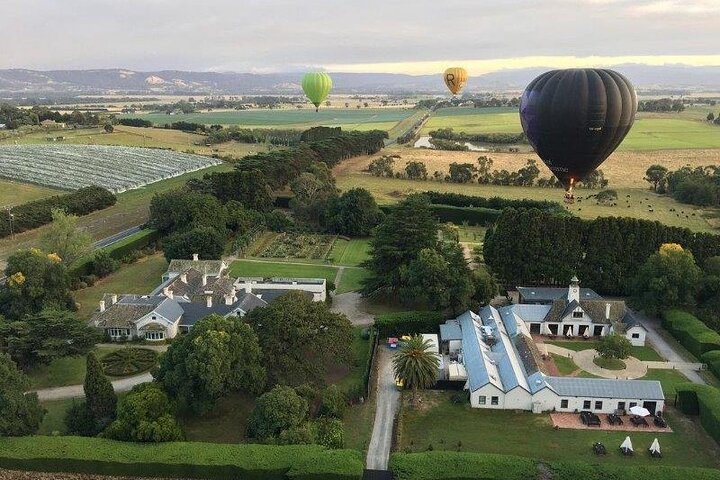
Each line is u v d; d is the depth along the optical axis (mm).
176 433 74688
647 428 83562
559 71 99750
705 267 124312
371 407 88938
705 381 96938
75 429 77562
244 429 82625
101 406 78000
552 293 126000
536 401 88000
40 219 180375
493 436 81875
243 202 194750
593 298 122062
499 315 115938
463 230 189625
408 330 112062
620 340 99438
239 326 86000
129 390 92312
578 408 87938
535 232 132375
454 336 106250
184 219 164375
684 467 69438
